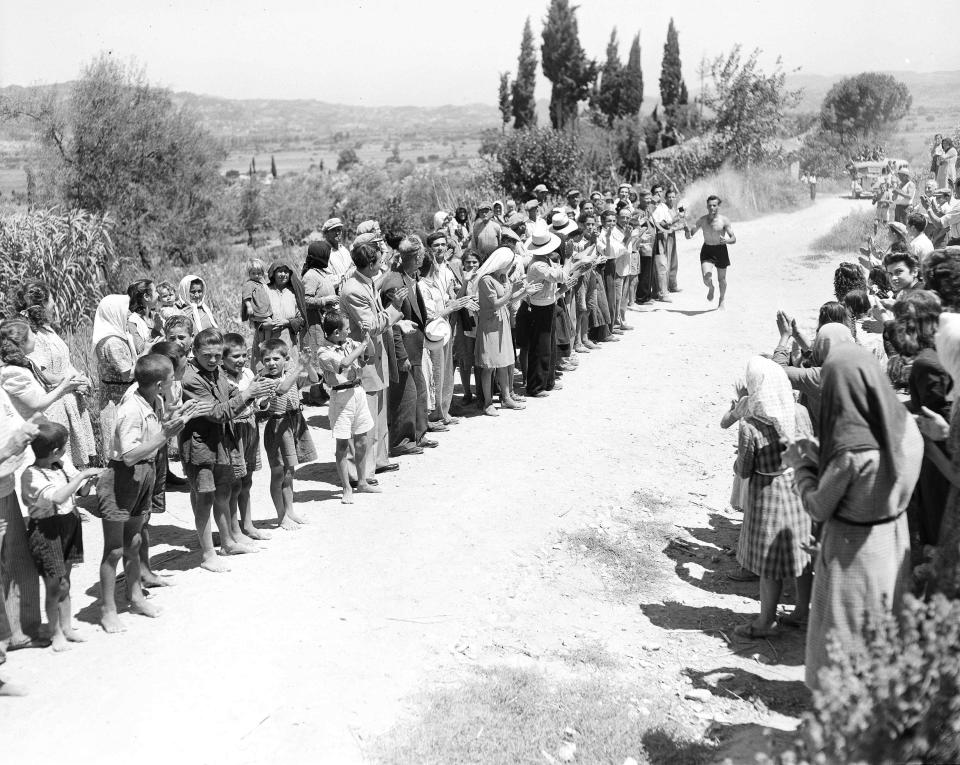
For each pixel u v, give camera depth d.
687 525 8.37
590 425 10.69
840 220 26.06
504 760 4.92
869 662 4.02
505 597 6.81
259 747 4.98
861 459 4.55
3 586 5.75
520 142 34.75
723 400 11.78
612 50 84.25
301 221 63.88
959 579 4.53
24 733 5.06
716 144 34.44
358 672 5.71
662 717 5.39
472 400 11.70
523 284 11.38
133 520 6.20
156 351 7.49
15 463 5.84
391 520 8.01
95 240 19.36
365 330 8.61
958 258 6.42
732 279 19.50
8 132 31.09
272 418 7.66
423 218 36.06
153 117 32.50
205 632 6.11
